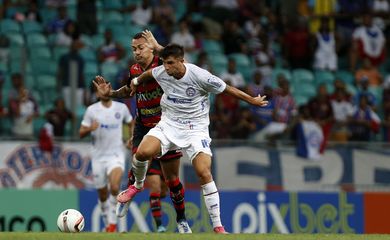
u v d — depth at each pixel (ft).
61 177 169.68
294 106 199.52
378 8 257.34
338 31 245.65
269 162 183.73
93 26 221.05
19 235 92.89
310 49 234.79
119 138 156.35
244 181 181.06
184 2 248.93
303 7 258.16
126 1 239.09
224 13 240.53
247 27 237.66
